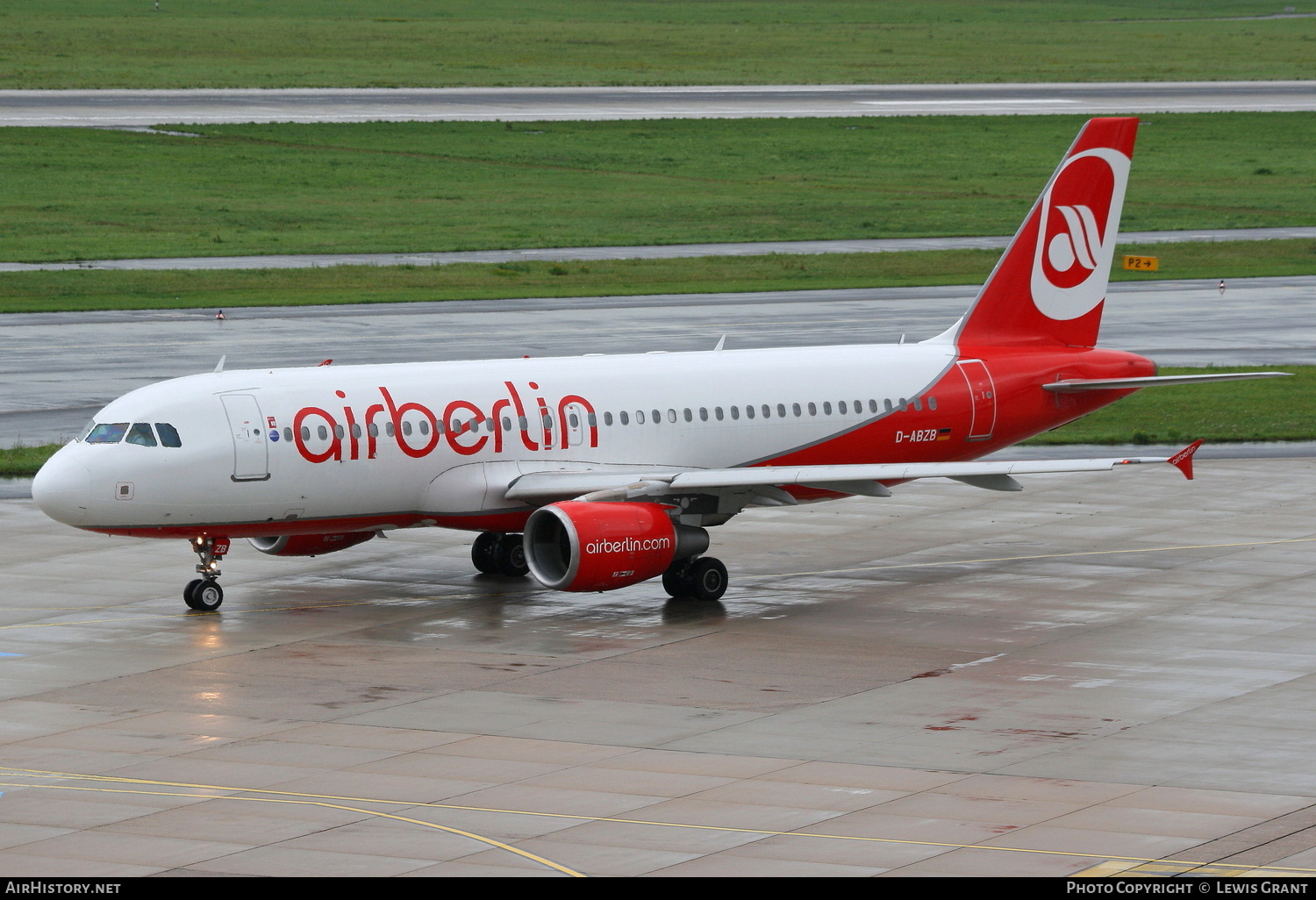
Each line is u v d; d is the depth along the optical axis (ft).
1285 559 518.78
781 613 458.91
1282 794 304.50
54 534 557.33
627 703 370.12
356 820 293.43
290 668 399.85
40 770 323.16
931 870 266.16
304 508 456.04
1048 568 512.22
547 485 472.03
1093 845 277.64
